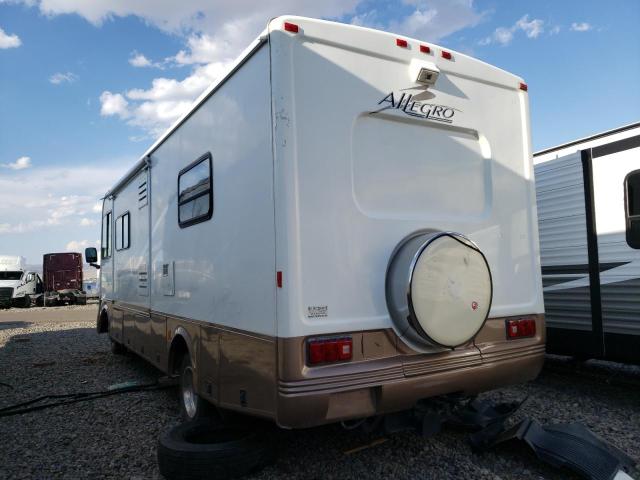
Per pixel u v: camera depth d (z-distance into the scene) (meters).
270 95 2.92
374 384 2.88
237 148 3.34
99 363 7.69
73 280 26.52
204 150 3.91
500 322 3.59
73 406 5.22
